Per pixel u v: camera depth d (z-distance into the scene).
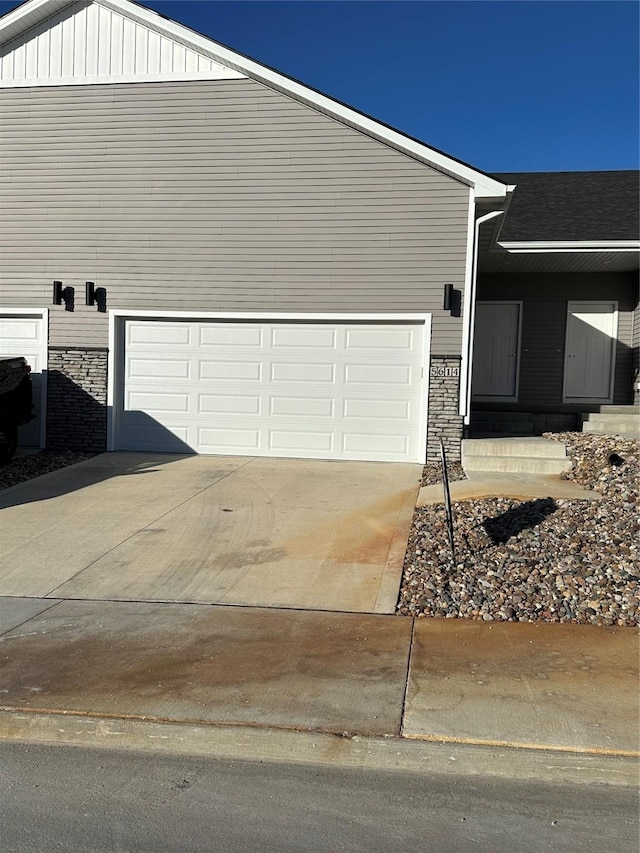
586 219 14.45
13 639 5.30
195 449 12.59
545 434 12.72
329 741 3.92
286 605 5.93
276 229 12.05
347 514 8.55
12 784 3.61
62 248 12.63
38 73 12.57
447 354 11.66
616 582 6.05
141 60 12.27
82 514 8.64
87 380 12.71
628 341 15.03
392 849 3.08
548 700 4.29
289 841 3.13
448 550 7.00
